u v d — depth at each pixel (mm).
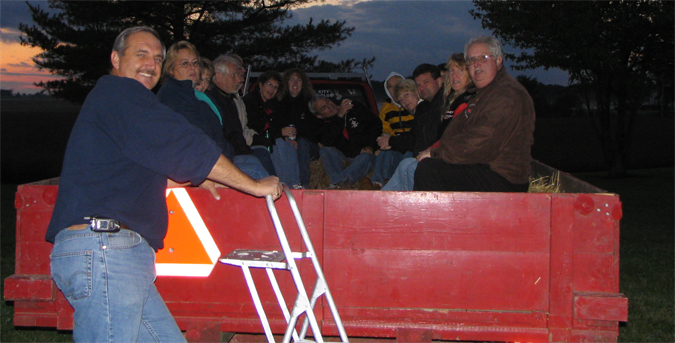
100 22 14727
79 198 1979
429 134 4070
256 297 2387
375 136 5242
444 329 2504
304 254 2303
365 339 2891
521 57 14852
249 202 2537
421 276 2500
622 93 16484
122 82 2078
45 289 2549
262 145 4512
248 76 6051
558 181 3812
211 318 2602
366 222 2498
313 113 5227
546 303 2465
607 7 14258
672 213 10211
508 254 2467
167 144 1976
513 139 3199
